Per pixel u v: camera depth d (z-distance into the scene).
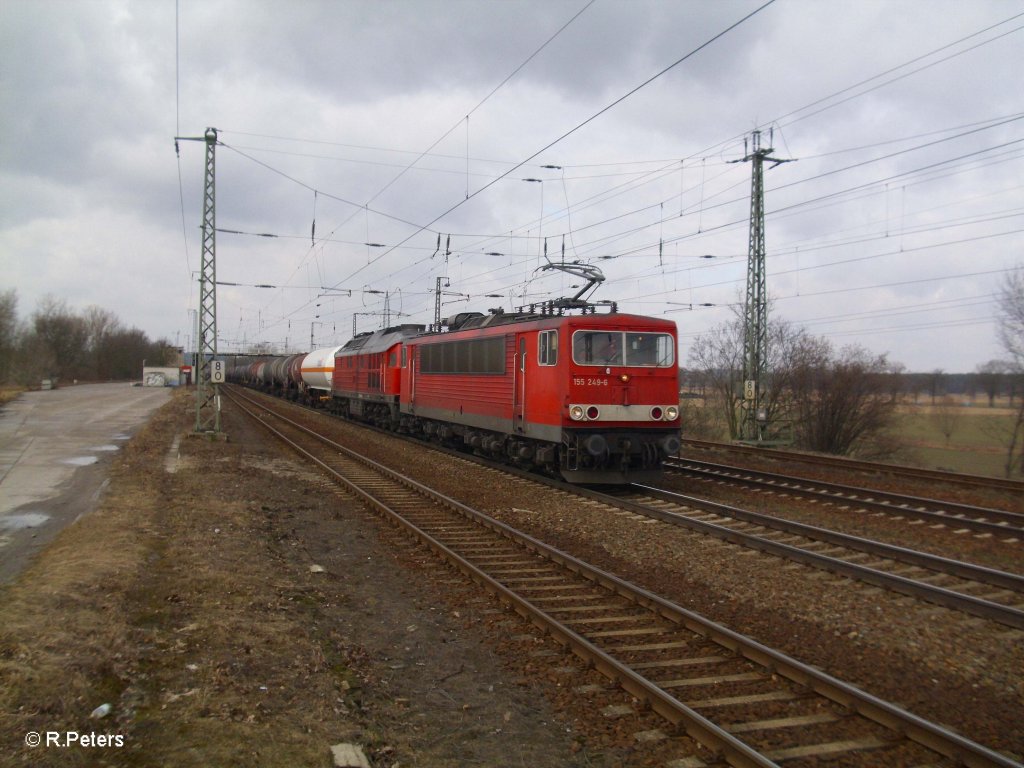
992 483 16.77
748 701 5.57
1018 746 4.98
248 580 8.37
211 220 23.67
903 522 12.72
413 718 5.37
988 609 7.54
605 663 6.07
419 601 8.24
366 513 13.27
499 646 6.83
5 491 14.63
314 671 5.97
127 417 35.25
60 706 4.86
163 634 6.54
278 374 56.53
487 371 18.64
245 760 4.44
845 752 4.82
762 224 29.00
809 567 9.51
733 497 15.32
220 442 24.02
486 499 14.70
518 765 4.73
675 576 9.23
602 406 15.07
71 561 8.56
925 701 5.66
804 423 40.56
